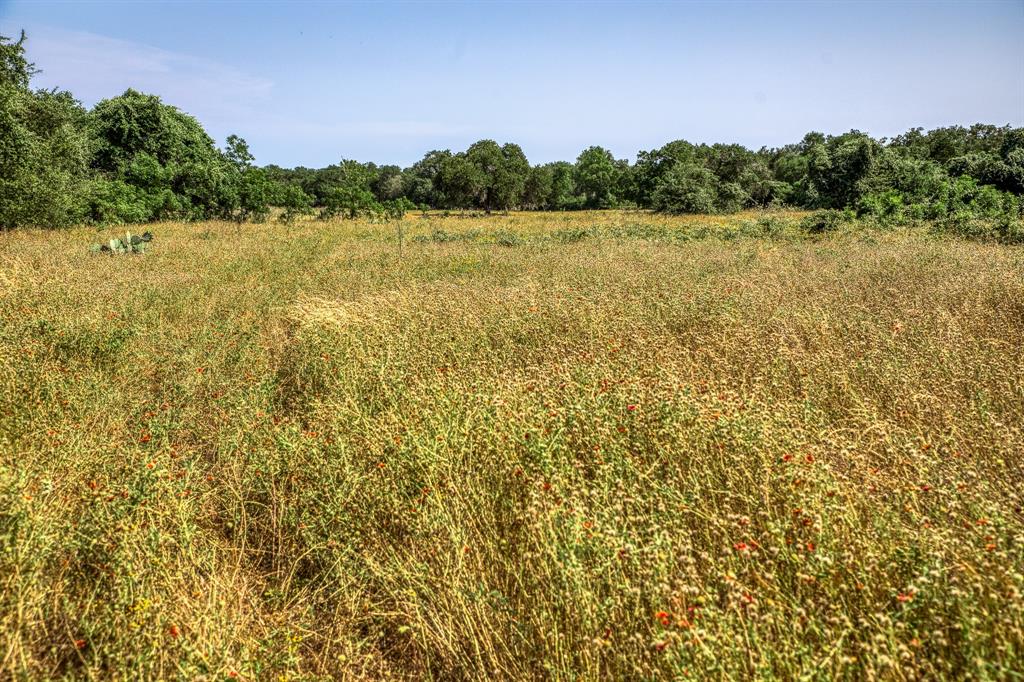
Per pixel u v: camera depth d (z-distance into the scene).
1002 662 2.19
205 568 3.49
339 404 5.23
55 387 5.47
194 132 47.38
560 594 2.87
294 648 2.86
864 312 7.41
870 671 2.21
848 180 40.50
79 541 3.44
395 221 35.44
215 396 6.05
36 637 2.93
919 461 3.56
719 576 2.86
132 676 2.62
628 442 4.14
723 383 5.09
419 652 3.05
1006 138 39.06
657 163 59.44
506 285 10.76
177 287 10.81
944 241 15.23
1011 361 5.25
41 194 21.61
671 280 9.95
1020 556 2.61
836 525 3.06
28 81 23.00
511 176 69.12
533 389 4.93
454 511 3.63
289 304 9.71
